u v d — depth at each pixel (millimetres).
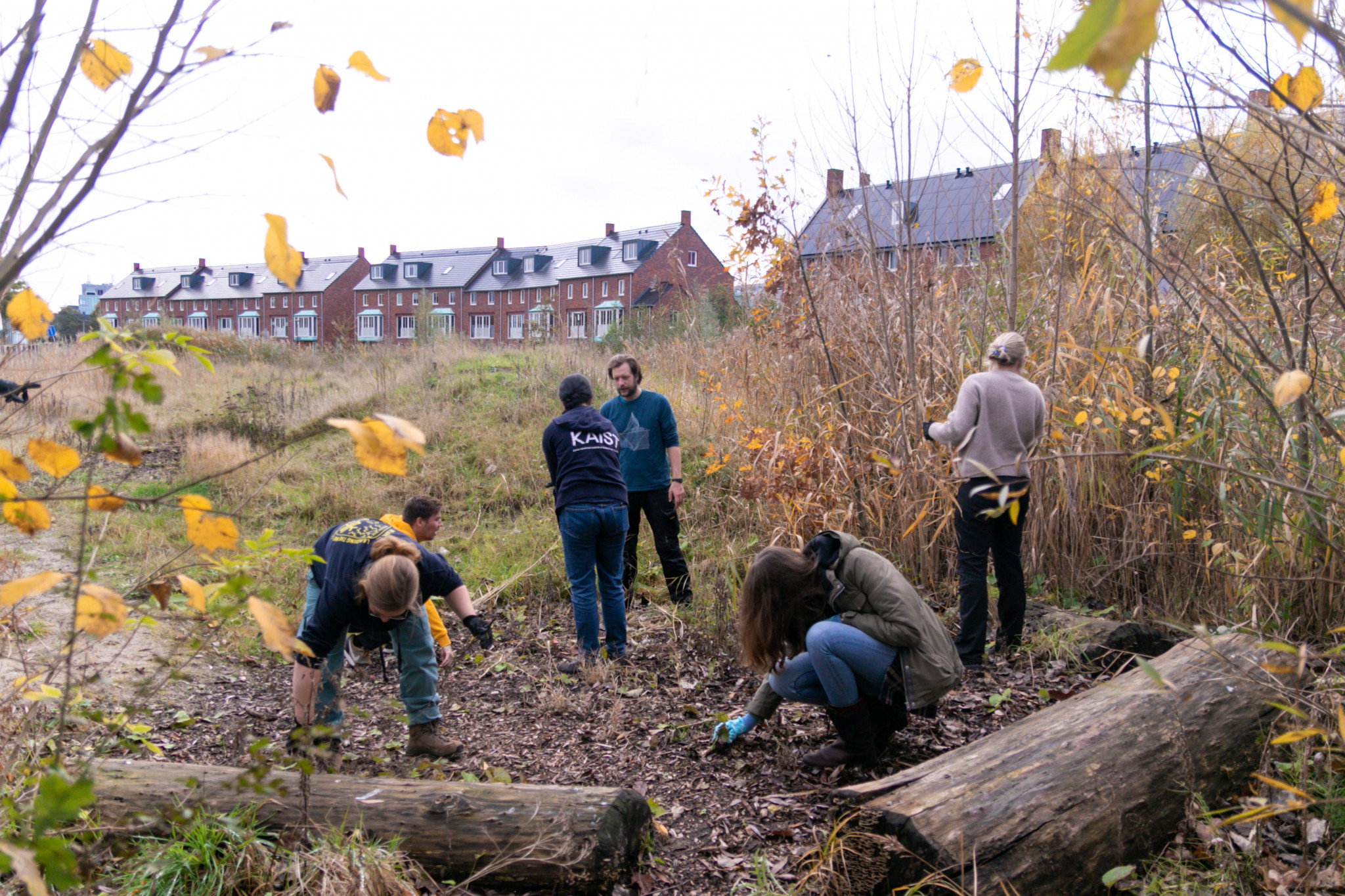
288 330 66312
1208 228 4234
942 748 3463
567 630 5316
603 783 3357
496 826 2543
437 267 65688
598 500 4531
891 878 2367
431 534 3945
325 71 1246
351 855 2389
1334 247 2842
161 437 10297
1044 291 5285
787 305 5906
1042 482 4879
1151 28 536
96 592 1461
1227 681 3072
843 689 3182
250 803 2594
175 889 2305
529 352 13438
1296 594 3758
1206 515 4301
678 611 5371
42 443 1351
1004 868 2295
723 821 3047
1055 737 2799
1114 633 4117
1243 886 2361
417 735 3627
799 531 5270
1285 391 1465
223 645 4723
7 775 2270
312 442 9391
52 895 1387
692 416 8422
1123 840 2486
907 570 5199
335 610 3209
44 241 1206
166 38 1215
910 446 5121
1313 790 2703
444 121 1356
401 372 12828
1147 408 4039
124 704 3859
